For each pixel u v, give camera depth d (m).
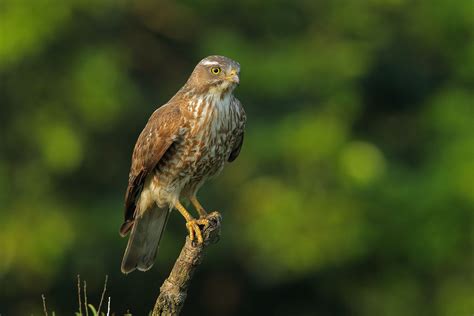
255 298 19.80
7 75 18.14
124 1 18.88
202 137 9.70
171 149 9.77
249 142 18.02
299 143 17.81
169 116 9.70
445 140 18.52
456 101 18.91
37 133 18.06
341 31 19.66
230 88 9.70
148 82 19.61
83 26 18.30
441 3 19.61
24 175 18.38
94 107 17.73
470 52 19.59
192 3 19.64
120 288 18.11
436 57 20.44
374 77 19.98
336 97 18.59
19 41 17.36
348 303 19.12
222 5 19.73
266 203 18.00
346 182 18.03
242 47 18.66
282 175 18.41
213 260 18.42
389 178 18.23
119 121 18.17
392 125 20.16
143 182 9.98
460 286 18.22
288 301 19.67
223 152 9.91
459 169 17.55
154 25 19.84
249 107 18.78
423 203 17.77
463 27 19.73
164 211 10.06
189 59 19.94
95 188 18.56
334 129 18.02
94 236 17.89
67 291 18.23
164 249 17.72
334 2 19.78
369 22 19.67
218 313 19.84
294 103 18.94
